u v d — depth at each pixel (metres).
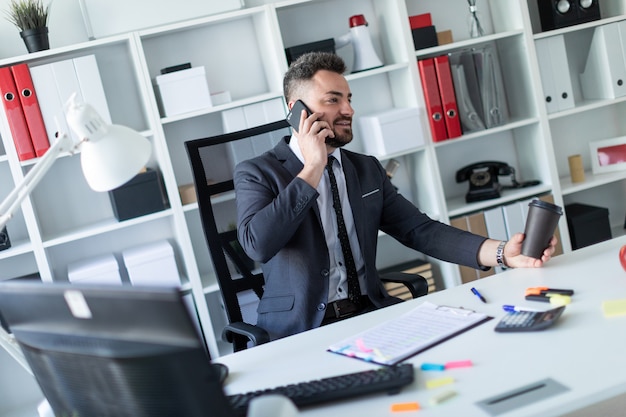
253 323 2.40
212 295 3.48
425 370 1.40
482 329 1.56
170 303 1.03
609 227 3.72
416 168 3.62
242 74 3.50
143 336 1.08
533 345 1.42
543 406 1.18
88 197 3.38
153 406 1.11
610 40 3.70
